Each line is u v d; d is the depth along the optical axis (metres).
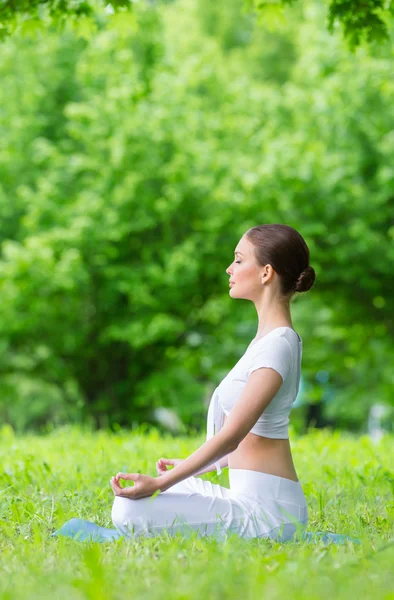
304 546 4.08
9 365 21.83
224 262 20.12
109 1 8.55
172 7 27.70
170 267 19.44
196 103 21.20
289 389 4.42
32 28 8.89
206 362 22.67
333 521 5.33
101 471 7.41
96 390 22.25
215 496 4.41
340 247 19.92
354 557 3.77
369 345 24.30
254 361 4.38
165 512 4.33
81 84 21.78
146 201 20.08
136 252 20.98
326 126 20.86
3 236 21.33
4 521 4.97
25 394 23.53
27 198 19.98
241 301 21.48
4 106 21.48
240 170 19.95
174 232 20.75
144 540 4.15
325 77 20.69
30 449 9.39
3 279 20.16
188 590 3.04
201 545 3.97
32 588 3.19
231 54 30.12
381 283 21.02
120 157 19.77
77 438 10.90
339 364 24.88
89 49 21.34
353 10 8.59
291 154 19.61
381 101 20.06
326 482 7.23
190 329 21.88
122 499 4.36
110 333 20.16
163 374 21.52
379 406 27.88
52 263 19.62
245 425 4.24
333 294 21.56
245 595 3.00
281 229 4.60
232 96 22.48
